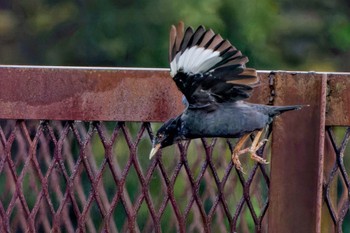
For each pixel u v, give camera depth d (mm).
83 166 10320
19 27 42656
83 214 10117
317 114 9945
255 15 40125
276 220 10031
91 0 40938
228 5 39656
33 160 10195
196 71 9398
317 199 9898
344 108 9992
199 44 9352
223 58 9312
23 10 43031
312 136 9961
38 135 10195
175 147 10812
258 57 40406
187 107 9734
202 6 38781
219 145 11055
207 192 11117
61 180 10680
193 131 9719
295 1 44594
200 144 11008
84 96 10078
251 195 10727
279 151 10008
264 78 10023
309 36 44219
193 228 11289
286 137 9992
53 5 42500
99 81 10055
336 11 44906
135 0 39938
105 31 40344
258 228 10195
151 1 39688
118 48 39844
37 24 42281
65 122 10258
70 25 41875
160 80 10016
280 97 10000
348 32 44438
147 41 39844
